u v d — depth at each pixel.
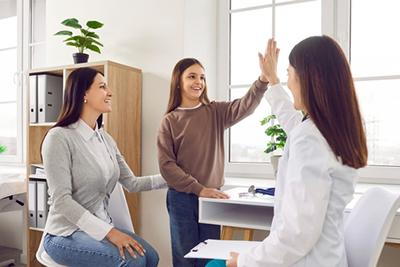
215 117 1.98
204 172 1.92
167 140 1.94
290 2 2.40
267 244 0.98
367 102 2.19
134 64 2.54
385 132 2.15
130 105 2.41
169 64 2.41
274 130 1.99
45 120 2.50
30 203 2.53
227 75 2.60
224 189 2.23
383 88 2.15
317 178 0.92
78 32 2.76
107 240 1.64
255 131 2.51
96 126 1.91
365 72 2.20
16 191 2.70
